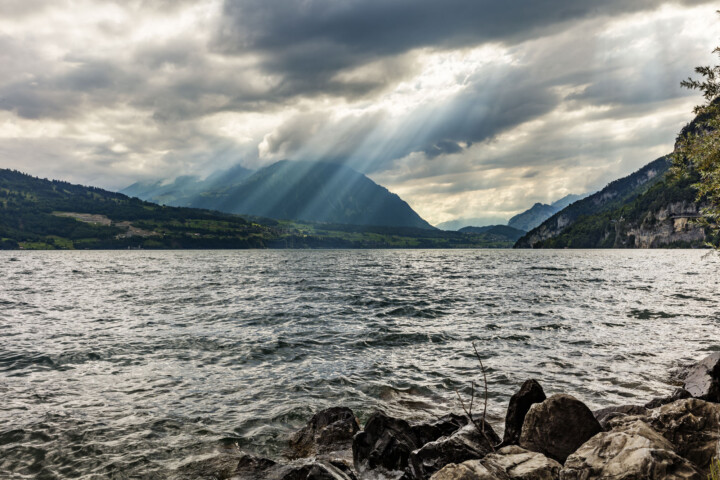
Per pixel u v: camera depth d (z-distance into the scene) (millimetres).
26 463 9867
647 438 6727
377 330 24922
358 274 74500
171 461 10000
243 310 32906
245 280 62406
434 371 16969
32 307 35719
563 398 8625
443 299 38781
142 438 11195
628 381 15367
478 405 13406
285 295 42875
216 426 11977
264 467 8797
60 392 14734
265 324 27094
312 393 14641
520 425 9445
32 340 22844
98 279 66812
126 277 70688
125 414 12797
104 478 9258
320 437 10867
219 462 9953
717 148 13609
